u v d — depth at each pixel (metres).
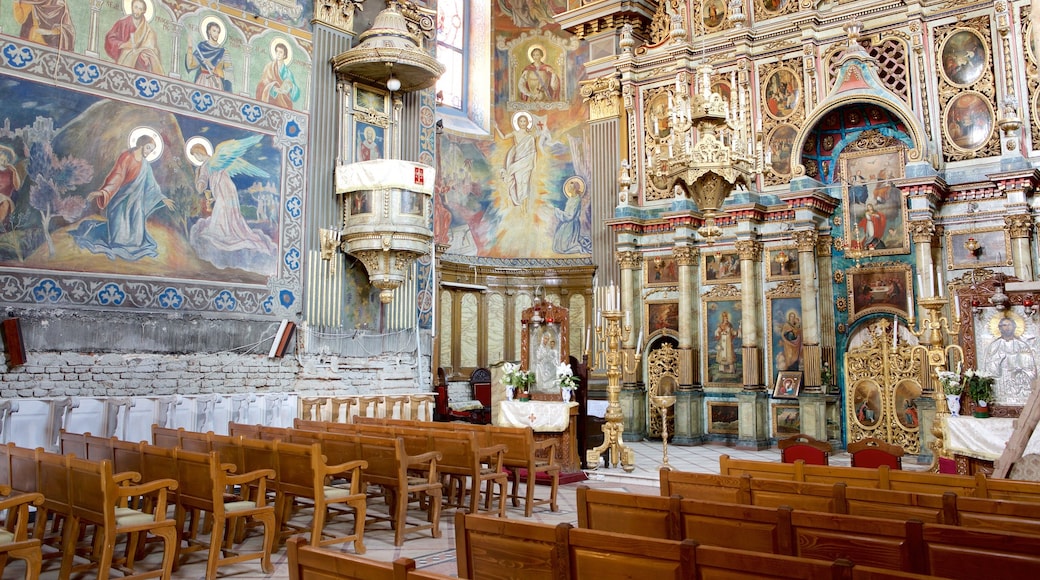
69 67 10.98
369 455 8.27
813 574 3.02
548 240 22.00
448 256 20.52
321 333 13.64
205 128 12.48
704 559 3.31
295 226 13.56
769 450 17.67
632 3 20.61
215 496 6.54
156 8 12.03
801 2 18.38
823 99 17.77
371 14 15.31
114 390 11.01
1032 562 3.44
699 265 19.50
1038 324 10.78
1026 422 7.73
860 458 9.79
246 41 13.16
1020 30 15.78
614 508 4.95
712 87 19.31
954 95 16.44
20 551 4.98
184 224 12.09
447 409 18.34
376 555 7.43
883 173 17.50
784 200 17.45
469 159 21.73
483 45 22.33
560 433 12.37
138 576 6.00
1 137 10.25
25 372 10.20
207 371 12.11
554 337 13.06
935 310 11.20
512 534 3.97
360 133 14.66
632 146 20.50
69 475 6.21
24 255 10.34
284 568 7.03
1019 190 15.19
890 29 17.19
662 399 11.74
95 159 11.16
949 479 6.14
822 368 17.38
